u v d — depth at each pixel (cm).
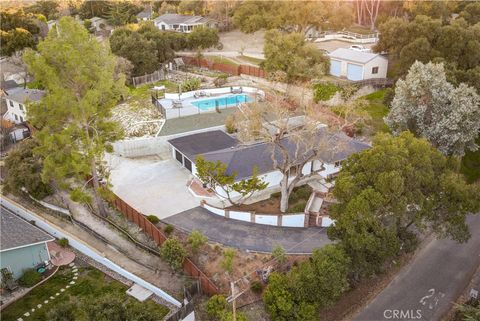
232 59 8400
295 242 3653
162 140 5078
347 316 3112
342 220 3011
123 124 5578
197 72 7869
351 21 8944
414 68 4503
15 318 2930
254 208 4034
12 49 8319
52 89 3444
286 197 3931
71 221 3988
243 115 4638
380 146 3203
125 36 7575
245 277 3256
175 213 3978
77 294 3134
